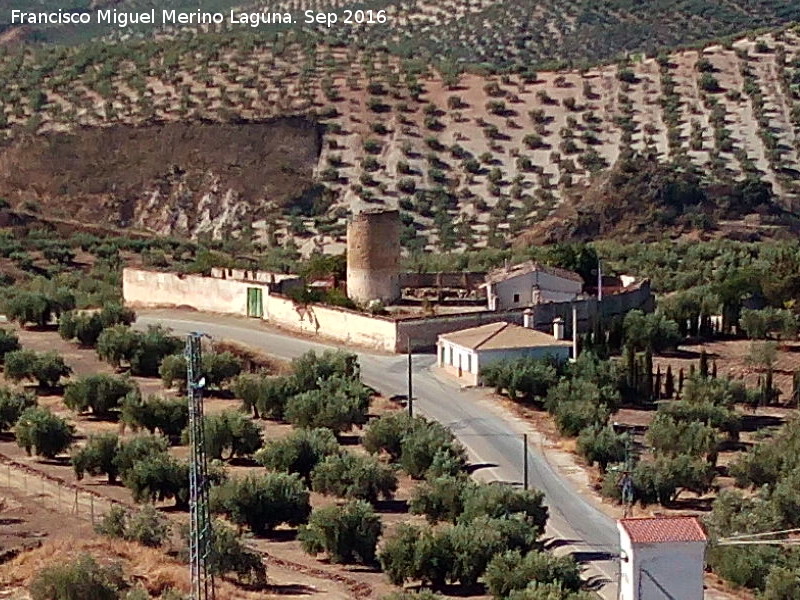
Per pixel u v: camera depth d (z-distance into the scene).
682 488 108.19
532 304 156.25
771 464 111.19
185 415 119.88
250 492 97.38
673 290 199.62
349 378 132.12
